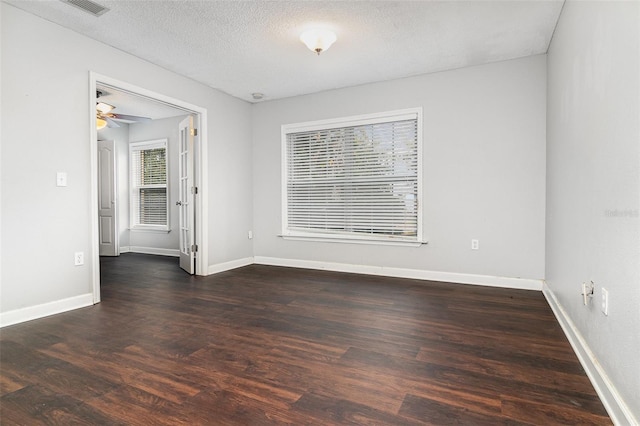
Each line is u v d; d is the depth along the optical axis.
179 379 1.84
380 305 3.15
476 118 3.86
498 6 2.68
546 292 3.39
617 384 1.48
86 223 3.15
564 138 2.60
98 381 1.82
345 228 4.64
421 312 2.94
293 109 4.91
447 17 2.84
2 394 1.70
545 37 3.19
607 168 1.64
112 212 6.16
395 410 1.55
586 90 1.99
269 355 2.13
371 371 1.92
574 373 1.88
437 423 1.46
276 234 5.11
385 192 4.39
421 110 4.12
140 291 3.68
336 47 3.38
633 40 1.35
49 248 2.90
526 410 1.55
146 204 6.52
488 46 3.38
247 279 4.23
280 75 4.11
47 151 2.87
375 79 4.26
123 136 6.54
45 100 2.86
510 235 3.74
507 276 3.77
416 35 3.15
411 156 4.23
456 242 3.99
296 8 2.71
